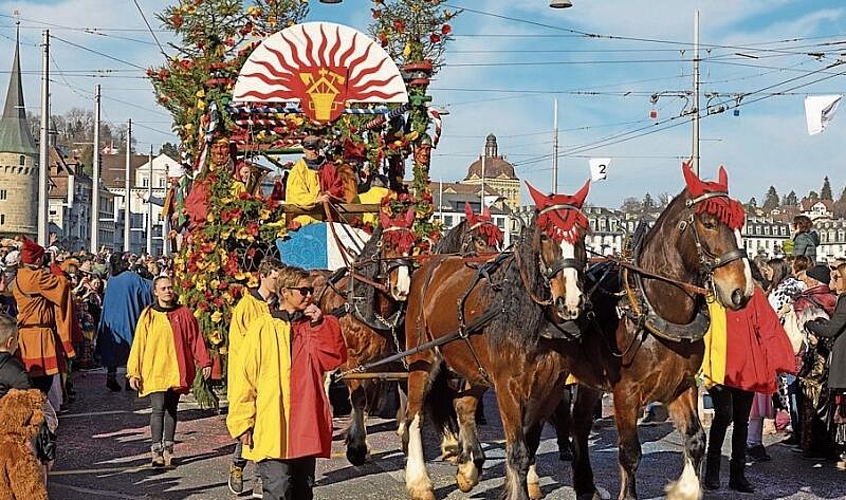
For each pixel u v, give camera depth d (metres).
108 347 14.41
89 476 8.78
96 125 31.64
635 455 6.61
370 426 11.50
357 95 11.98
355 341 8.98
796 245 13.33
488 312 6.89
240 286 10.88
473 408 8.10
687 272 6.51
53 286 10.07
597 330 6.84
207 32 12.02
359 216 11.87
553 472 9.06
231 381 5.69
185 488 8.32
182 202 13.15
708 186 6.39
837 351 8.80
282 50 11.80
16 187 62.88
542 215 6.34
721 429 8.23
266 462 5.66
